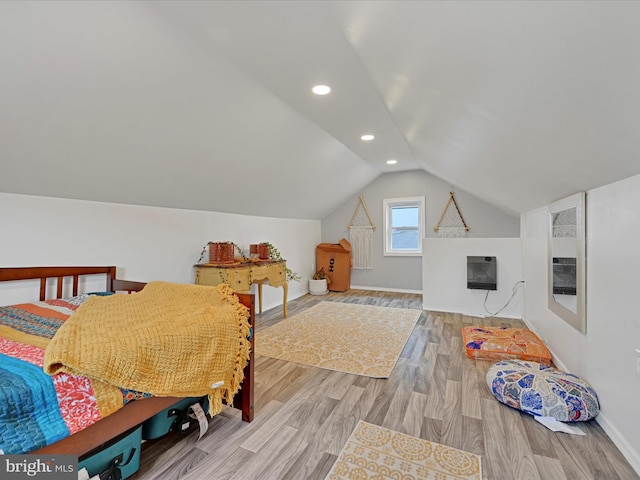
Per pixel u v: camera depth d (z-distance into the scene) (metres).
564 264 2.35
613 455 1.53
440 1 0.81
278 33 1.54
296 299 5.31
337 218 6.30
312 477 1.41
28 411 1.04
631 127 0.96
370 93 2.28
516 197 3.16
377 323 3.82
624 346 1.56
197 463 1.50
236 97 2.16
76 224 2.45
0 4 1.14
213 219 3.77
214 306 1.81
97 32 1.38
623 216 1.56
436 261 4.41
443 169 4.00
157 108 1.94
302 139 3.18
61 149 1.91
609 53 0.70
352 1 1.05
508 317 4.07
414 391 2.18
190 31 1.52
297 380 2.35
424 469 1.45
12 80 1.42
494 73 1.06
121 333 1.37
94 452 1.23
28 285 2.19
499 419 1.84
